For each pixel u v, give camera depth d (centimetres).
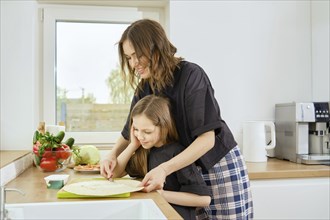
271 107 260
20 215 101
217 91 253
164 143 137
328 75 245
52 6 255
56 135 205
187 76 135
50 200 112
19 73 237
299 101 264
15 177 169
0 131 235
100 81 262
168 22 254
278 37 261
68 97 260
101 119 262
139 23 134
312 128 239
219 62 253
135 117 131
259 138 238
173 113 137
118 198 112
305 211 208
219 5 253
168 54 135
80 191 115
